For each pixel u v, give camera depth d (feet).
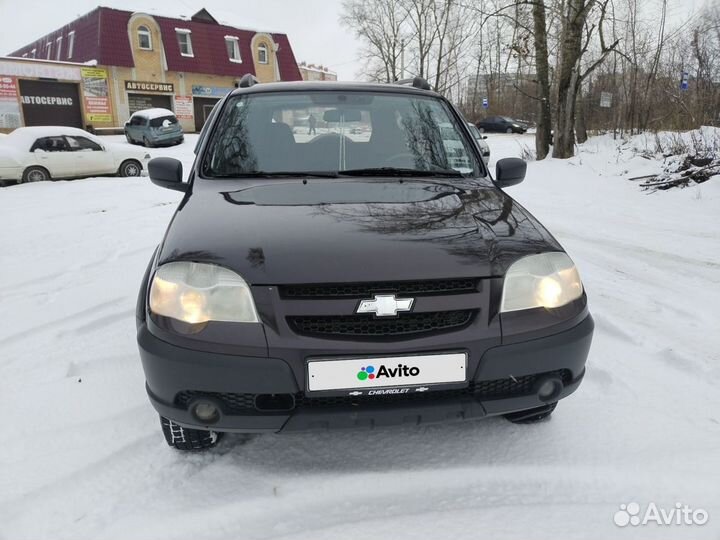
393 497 6.19
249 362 5.55
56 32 117.60
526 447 7.08
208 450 7.06
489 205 7.45
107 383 8.86
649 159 34.06
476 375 5.85
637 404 8.13
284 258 5.82
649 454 6.93
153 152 67.97
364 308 5.56
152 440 7.29
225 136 9.23
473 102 146.92
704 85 45.34
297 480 6.46
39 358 9.83
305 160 8.91
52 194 33.63
